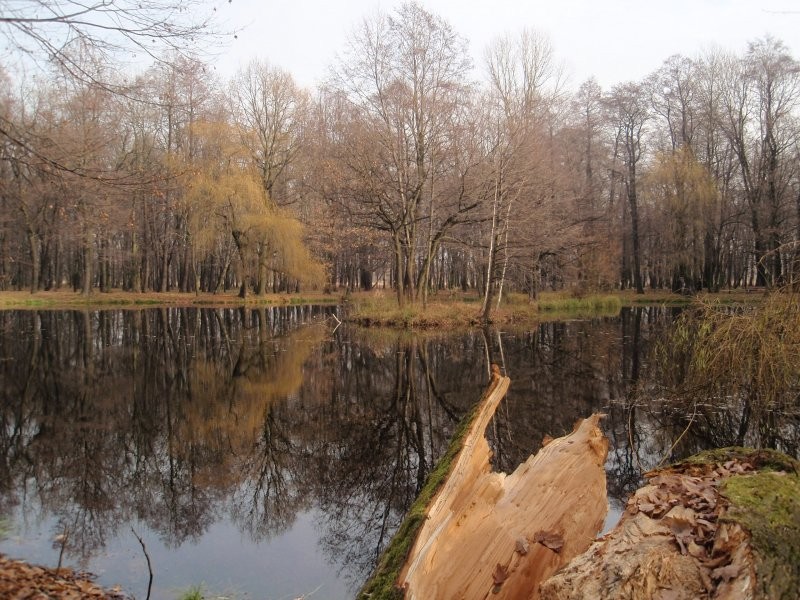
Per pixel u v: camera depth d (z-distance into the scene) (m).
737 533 2.45
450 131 21.62
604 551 2.84
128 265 37.19
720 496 2.78
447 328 20.98
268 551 4.98
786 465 3.40
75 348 16.31
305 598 4.20
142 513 5.77
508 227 22.45
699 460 3.78
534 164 21.88
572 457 4.12
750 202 30.61
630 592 2.48
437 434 8.59
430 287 37.06
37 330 19.89
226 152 30.20
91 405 10.12
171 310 29.02
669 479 3.39
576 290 29.52
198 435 8.47
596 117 37.16
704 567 2.47
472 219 22.48
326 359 14.91
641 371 12.41
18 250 35.06
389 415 9.65
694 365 7.96
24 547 4.85
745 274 34.44
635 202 36.69
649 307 29.47
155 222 34.91
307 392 11.28
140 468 7.07
